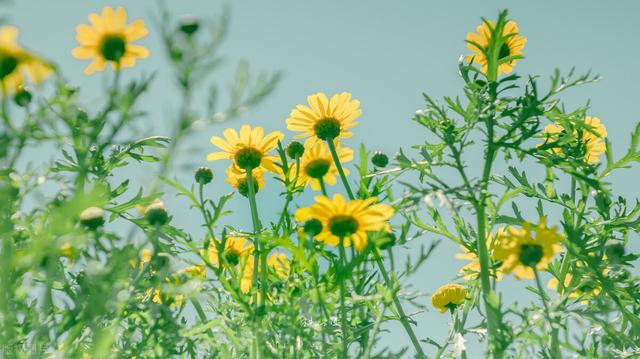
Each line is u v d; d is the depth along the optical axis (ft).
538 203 3.49
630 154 3.46
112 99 3.03
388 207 3.14
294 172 3.48
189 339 3.24
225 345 3.25
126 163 3.34
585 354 3.33
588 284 3.36
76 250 3.11
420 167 3.31
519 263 3.08
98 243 3.12
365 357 3.15
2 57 2.91
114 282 3.06
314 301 3.19
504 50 3.37
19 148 3.06
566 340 3.37
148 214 3.28
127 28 3.09
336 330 3.22
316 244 3.32
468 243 3.45
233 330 3.27
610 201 3.46
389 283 3.24
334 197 3.15
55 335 3.04
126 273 3.10
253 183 3.50
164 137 3.33
